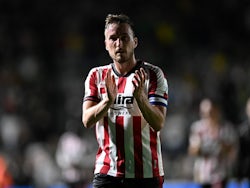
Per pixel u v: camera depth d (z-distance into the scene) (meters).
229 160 31.91
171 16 71.88
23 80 63.16
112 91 14.82
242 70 65.00
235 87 62.38
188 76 63.56
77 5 71.69
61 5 71.75
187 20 71.94
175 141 54.69
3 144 54.19
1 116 56.50
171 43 68.44
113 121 15.64
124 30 15.40
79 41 67.88
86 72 63.91
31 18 70.44
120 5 71.75
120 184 15.63
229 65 66.75
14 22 69.75
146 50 66.19
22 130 55.19
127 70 15.84
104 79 15.88
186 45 69.25
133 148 15.56
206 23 72.25
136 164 15.58
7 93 59.34
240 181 29.42
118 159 15.62
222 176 31.77
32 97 59.72
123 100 15.62
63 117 59.12
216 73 64.38
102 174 15.76
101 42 67.75
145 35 68.19
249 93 61.19
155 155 15.75
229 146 31.83
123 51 15.38
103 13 70.69
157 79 15.80
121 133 15.58
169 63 65.38
